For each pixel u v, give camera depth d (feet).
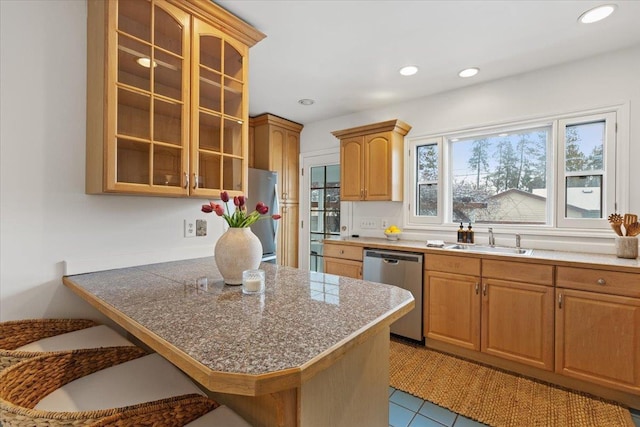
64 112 5.22
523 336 7.19
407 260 9.04
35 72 4.95
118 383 3.69
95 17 5.15
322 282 4.99
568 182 8.33
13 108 4.76
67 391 3.52
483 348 7.75
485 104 9.53
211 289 4.53
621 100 7.55
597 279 6.31
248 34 6.45
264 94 10.57
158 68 5.38
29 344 4.52
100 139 4.96
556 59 8.07
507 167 9.51
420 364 7.85
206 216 7.23
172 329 3.04
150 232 6.31
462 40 7.20
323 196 13.50
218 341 2.76
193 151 5.65
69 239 5.28
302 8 6.04
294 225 13.92
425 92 10.32
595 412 5.97
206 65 6.00
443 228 10.33
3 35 4.69
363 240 10.85
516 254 7.57
